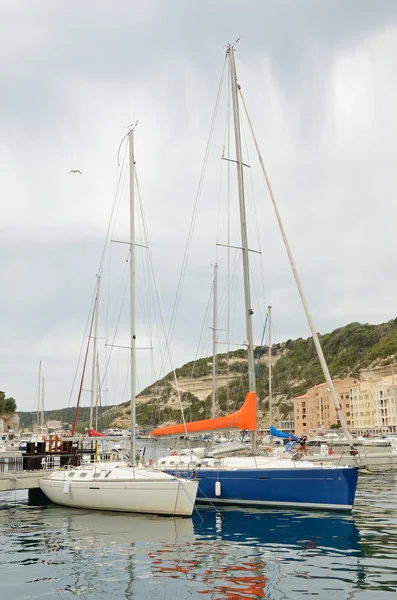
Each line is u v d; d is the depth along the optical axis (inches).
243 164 971.9
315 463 807.1
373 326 6540.4
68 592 434.0
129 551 553.3
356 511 777.6
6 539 616.4
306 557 522.6
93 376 1571.1
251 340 890.7
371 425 4928.6
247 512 763.4
